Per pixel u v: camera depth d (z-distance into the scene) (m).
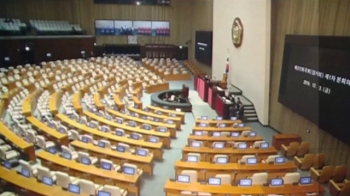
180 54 37.56
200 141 12.76
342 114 9.77
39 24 31.25
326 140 11.22
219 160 10.27
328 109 10.59
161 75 29.05
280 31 14.92
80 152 10.12
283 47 14.60
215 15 24.83
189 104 19.36
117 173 8.98
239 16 19.50
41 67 27.73
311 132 12.30
